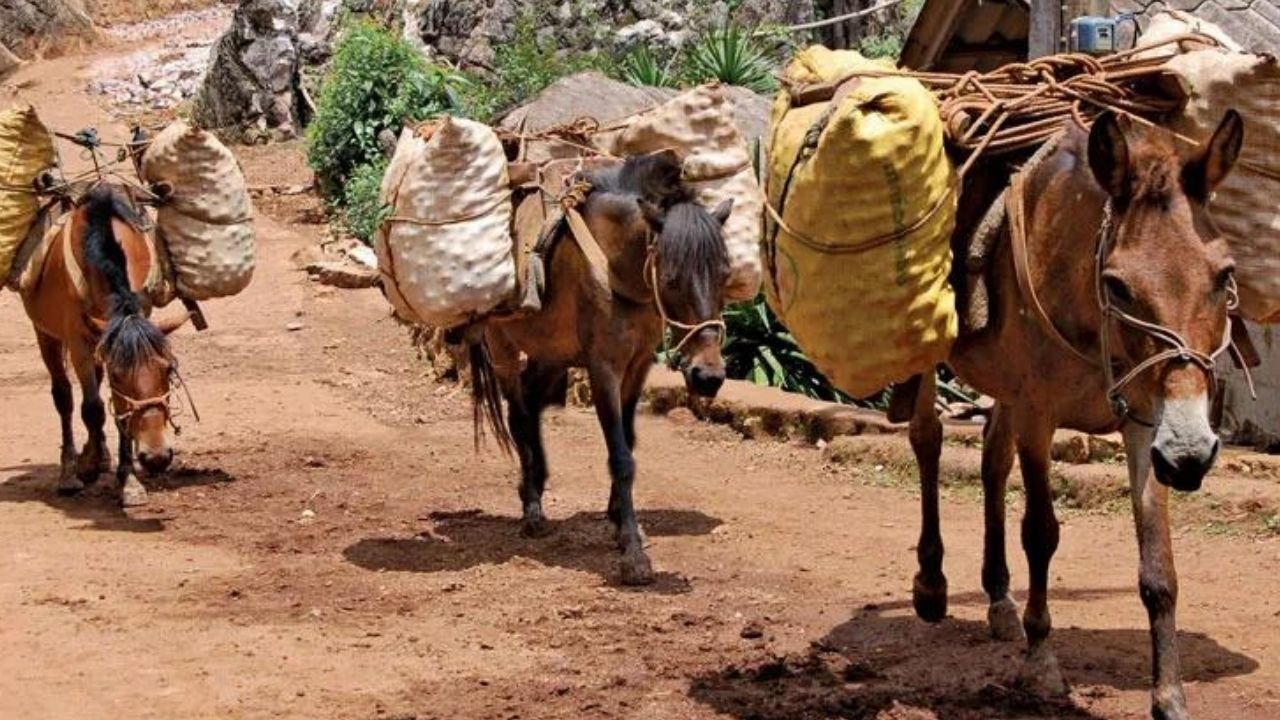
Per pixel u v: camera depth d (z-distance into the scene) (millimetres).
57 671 7434
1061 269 6203
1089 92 6711
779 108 7359
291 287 20203
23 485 11758
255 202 25109
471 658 7566
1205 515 9836
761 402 12727
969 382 6941
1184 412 5461
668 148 9664
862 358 6457
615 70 24062
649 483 11453
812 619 8133
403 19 27797
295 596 8727
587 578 9031
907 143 6219
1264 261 6371
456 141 9102
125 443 10938
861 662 7379
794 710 6660
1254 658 7266
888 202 6266
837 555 9445
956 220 6746
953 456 11070
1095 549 9422
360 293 19953
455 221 9156
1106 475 10352
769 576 9016
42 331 11523
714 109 9648
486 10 26672
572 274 9266
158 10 38062
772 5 27094
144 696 7066
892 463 11430
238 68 28969
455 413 14289
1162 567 5895
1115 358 5887
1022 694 6742
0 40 34781
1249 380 6469
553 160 9914
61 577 9102
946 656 7402
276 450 12758
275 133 28969
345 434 13422
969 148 6664
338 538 10062
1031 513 6699
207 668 7453
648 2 26594
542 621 8156
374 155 23859
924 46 16797
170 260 11258
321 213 24094
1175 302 5559
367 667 7449
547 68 23953
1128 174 5750
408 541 9953
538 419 10086
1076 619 7945
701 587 8812
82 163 26594
